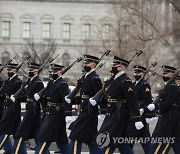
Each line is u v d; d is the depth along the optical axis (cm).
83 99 4069
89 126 4031
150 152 4231
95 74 4091
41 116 4762
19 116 4612
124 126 3862
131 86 3831
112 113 3866
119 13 14825
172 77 4116
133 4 13988
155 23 13650
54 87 4212
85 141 4022
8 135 4550
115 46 13925
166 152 4153
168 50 13400
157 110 4447
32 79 4481
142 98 4572
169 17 14075
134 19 14050
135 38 13662
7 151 4622
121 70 3906
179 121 4141
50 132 4153
